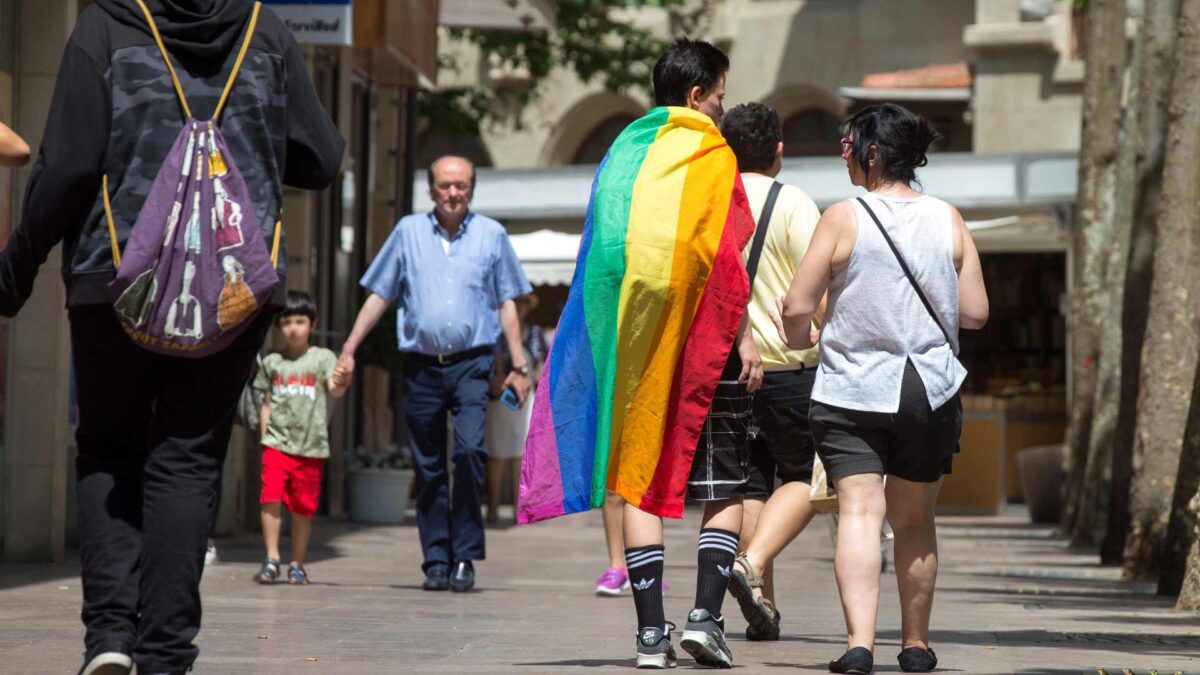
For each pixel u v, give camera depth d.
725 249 19.02
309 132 15.41
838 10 110.62
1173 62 43.25
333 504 56.97
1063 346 83.69
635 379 18.86
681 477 18.88
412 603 28.53
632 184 19.08
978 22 103.62
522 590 32.38
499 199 76.44
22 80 33.69
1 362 33.34
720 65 19.84
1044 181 70.69
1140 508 40.25
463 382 31.97
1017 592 36.09
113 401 15.17
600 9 93.25
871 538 18.88
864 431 18.98
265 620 24.86
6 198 32.84
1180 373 39.75
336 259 58.25
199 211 14.52
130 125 14.70
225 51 15.07
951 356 19.03
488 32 93.31
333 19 42.44
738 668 19.36
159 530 14.56
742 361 19.52
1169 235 39.56
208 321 14.39
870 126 19.52
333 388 32.41
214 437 14.98
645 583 19.11
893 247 18.92
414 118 67.88
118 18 14.90
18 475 33.56
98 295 14.69
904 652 19.64
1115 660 21.38
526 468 19.02
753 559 22.78
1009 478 77.06
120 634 14.52
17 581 29.97
